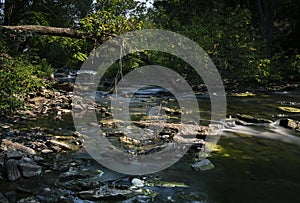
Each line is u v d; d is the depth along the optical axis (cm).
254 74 1504
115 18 928
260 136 616
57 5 1559
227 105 1048
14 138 548
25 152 470
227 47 1518
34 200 325
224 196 356
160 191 366
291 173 427
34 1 1520
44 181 379
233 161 471
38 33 910
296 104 1073
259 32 2158
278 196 358
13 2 1438
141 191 365
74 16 1457
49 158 465
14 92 728
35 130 627
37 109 862
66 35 947
